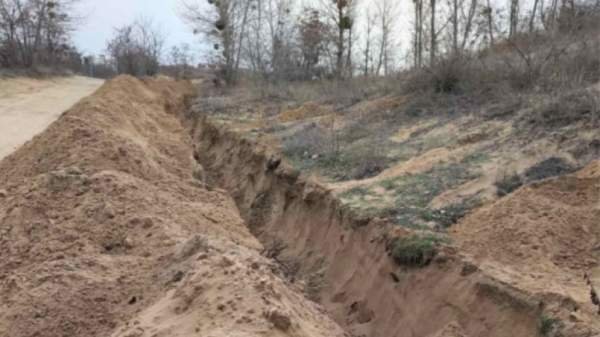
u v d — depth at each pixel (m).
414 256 6.57
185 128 18.92
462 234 6.70
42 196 7.28
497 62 13.62
